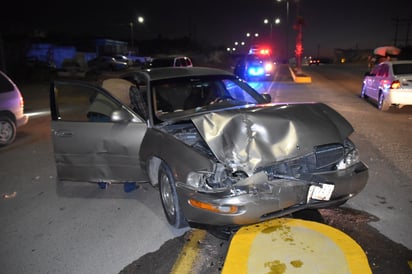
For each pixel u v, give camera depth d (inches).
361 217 156.5
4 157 286.5
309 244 132.2
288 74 1117.1
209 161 135.1
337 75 1083.9
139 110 185.2
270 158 133.3
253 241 135.9
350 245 130.4
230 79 213.0
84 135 179.5
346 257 123.6
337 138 145.6
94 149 179.5
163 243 145.4
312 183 133.9
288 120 143.7
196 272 125.3
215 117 143.3
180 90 196.7
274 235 139.2
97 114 189.5
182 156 143.2
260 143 136.1
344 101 508.4
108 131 175.8
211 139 137.9
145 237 150.9
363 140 282.4
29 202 194.9
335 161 142.3
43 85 930.1
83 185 215.2
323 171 140.5
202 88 204.4
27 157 283.1
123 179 181.9
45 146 315.3
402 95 385.1
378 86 433.7
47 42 1815.9
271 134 138.6
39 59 1466.5
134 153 173.8
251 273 118.3
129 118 174.7
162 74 199.6
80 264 134.7
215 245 141.2
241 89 212.8
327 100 524.7
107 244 147.2
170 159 147.3
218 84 210.2
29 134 365.7
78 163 184.5
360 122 352.8
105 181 184.4
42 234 159.2
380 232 143.6
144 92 188.1
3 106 315.6
